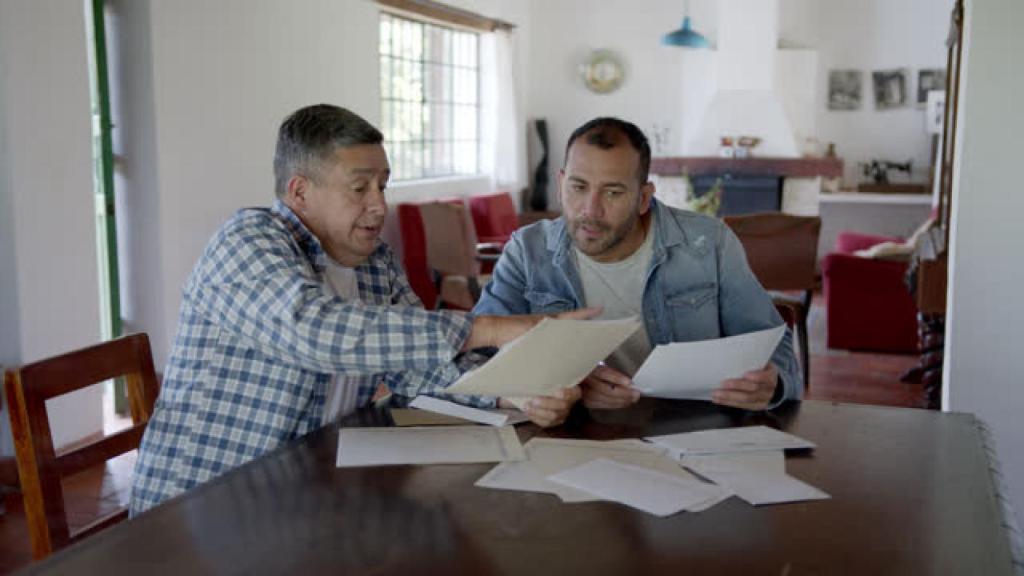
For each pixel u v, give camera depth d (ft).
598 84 31.96
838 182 31.07
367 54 22.29
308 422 6.23
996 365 9.68
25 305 12.89
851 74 30.86
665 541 4.39
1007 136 9.41
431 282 22.26
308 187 6.17
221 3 17.02
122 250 15.93
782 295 18.60
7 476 12.01
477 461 5.46
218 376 6.00
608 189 6.81
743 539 4.42
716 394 6.58
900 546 4.35
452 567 4.10
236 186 17.62
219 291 5.82
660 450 5.71
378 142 6.21
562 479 5.16
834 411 6.63
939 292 13.52
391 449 5.65
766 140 30.42
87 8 15.12
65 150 13.47
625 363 7.71
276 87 18.74
